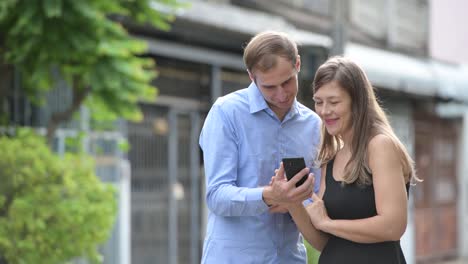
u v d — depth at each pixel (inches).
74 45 301.7
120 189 424.2
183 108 476.7
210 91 492.4
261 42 153.6
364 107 154.1
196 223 487.2
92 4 301.7
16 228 298.4
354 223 151.3
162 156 463.2
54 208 304.2
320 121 171.3
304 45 526.6
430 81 687.7
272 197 151.9
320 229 155.5
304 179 151.2
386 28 665.6
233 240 164.9
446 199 765.3
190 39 468.8
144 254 449.7
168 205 466.3
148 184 453.7
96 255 322.7
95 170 409.1
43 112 381.4
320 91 155.6
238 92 167.5
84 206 311.1
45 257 305.9
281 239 166.9
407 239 678.5
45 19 299.3
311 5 550.0
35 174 307.7
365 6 638.5
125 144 381.1
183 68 474.9
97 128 410.3
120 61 315.9
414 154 712.4
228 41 490.9
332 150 163.0
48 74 316.2
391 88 645.3
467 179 799.7
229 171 162.4
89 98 340.2
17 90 366.6
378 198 150.6
